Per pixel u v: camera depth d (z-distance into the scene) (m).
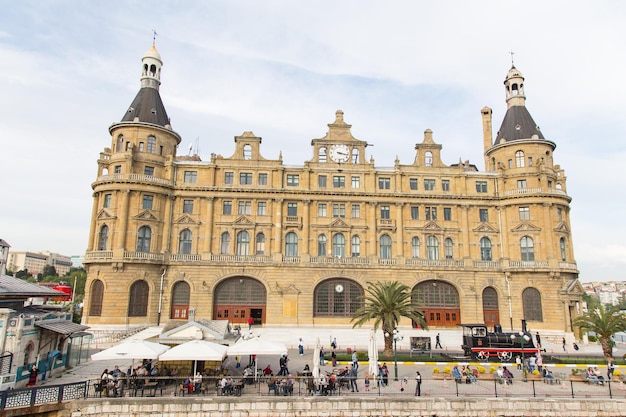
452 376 34.84
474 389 31.02
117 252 58.78
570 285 62.16
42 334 33.66
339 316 63.78
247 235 65.75
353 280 64.69
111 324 57.12
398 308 43.12
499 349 42.38
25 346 31.12
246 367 34.78
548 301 62.78
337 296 64.50
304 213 66.25
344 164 68.88
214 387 30.27
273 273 63.75
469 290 64.94
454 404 27.84
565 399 28.34
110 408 26.58
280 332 57.44
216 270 63.09
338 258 64.75
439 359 41.34
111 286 58.34
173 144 68.44
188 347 29.50
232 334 38.72
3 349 29.67
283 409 27.22
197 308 61.78
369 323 62.94
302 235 65.69
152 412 26.66
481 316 64.31
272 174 67.69
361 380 33.72
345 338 54.84
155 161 64.50
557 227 65.19
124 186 61.22
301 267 64.06
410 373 36.78
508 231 67.25
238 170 67.44
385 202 67.75
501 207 68.25
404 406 27.70
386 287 44.75
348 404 27.55
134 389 28.55
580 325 44.28
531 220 65.88
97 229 61.22
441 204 68.56
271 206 66.62
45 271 191.00
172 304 61.97
